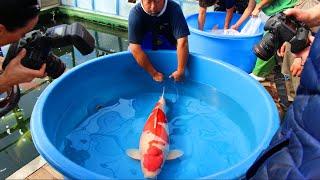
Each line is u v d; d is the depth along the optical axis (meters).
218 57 2.65
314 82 0.69
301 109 0.73
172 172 1.59
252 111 1.90
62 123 1.86
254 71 2.70
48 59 1.27
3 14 0.96
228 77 2.10
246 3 3.24
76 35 1.25
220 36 2.54
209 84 2.23
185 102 2.14
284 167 0.70
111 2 4.60
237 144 1.79
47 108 1.70
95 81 2.13
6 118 2.67
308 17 1.47
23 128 2.57
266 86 2.61
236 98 2.07
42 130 1.45
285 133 0.77
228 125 1.93
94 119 1.96
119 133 1.86
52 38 1.24
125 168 1.62
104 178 1.21
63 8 5.13
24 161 2.26
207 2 2.93
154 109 1.88
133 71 2.27
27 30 1.07
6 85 1.17
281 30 1.54
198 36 2.63
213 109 2.07
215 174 1.24
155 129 1.66
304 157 0.67
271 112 1.64
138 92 2.23
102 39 4.52
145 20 2.15
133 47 2.12
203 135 1.85
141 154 1.58
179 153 1.68
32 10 1.03
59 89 1.84
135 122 1.96
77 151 1.71
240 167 1.26
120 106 2.09
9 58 1.20
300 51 1.39
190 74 2.29
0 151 2.34
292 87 2.27
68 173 1.24
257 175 0.78
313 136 0.68
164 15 2.13
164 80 2.29
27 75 1.18
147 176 1.45
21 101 2.87
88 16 4.95
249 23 2.87
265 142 1.41
